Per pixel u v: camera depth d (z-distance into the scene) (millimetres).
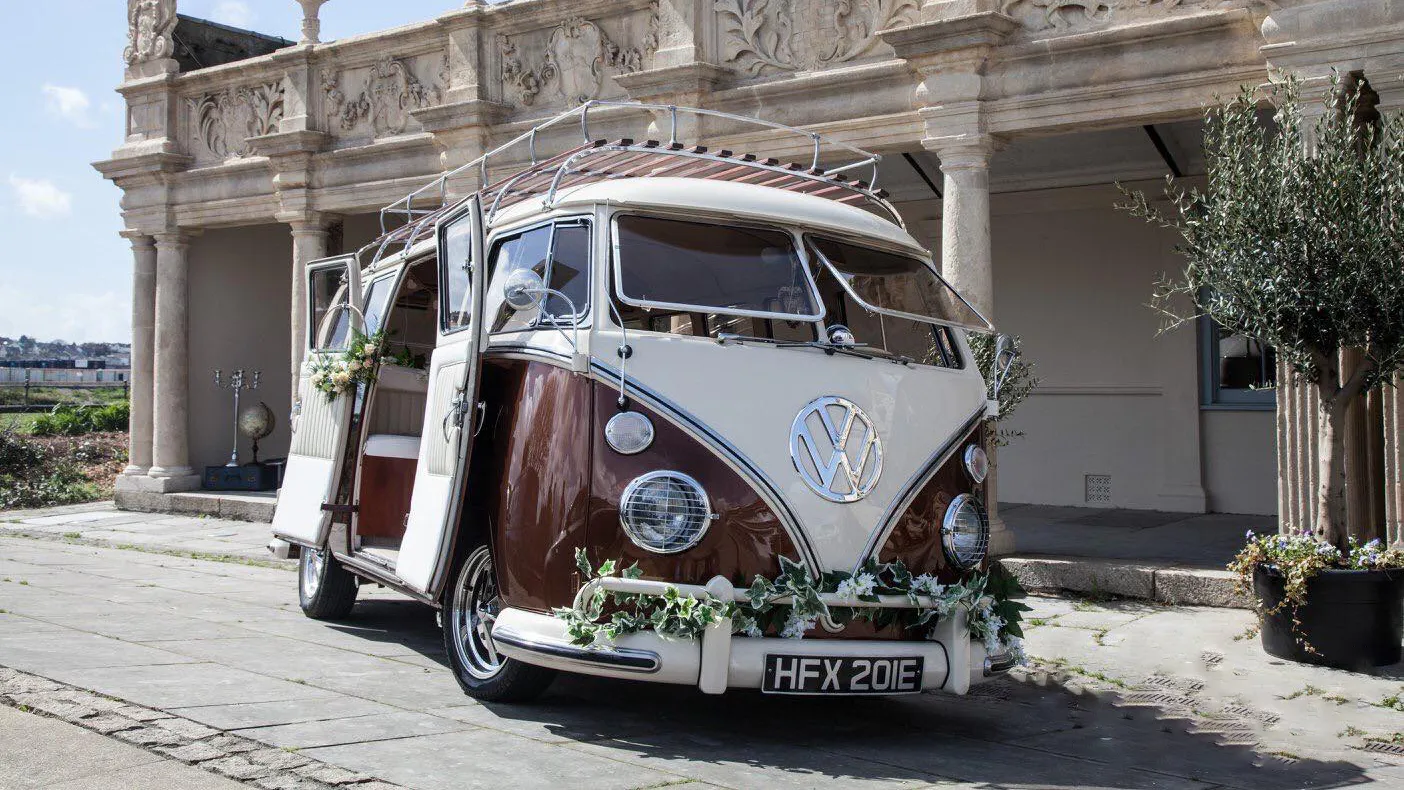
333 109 15227
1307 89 8297
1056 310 14008
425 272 7984
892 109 10781
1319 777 5027
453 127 13594
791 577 5102
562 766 4723
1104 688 6645
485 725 5367
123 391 34500
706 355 5340
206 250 18250
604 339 5309
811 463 5348
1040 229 14094
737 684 5039
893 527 5496
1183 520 12547
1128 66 9500
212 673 6266
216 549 13141
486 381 5980
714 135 11750
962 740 5551
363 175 14844
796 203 6031
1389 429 8031
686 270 5621
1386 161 7051
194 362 18094
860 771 4879
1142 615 8609
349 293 8133
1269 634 7309
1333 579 6965
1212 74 9125
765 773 4777
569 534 5188
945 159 10250
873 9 10898
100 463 21672
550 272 5684
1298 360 7359
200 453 18172
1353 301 6957
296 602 9516
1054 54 9805
